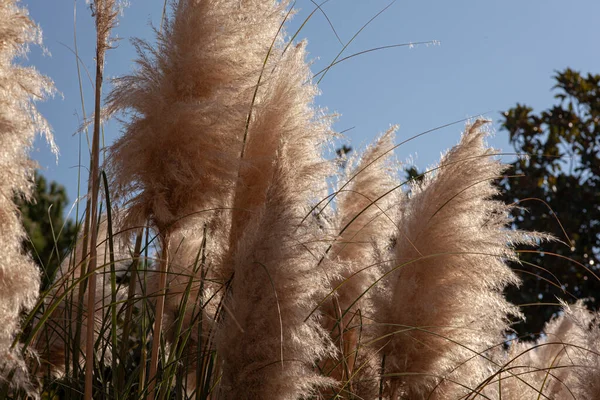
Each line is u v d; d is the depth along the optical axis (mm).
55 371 3738
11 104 2953
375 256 3984
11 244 2830
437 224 3672
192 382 3881
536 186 12031
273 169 3098
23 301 2820
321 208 3980
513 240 3760
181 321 3258
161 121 3180
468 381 3768
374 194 4324
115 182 3254
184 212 3277
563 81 12680
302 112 3523
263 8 3480
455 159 3775
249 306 2855
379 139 4430
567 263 11258
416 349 3605
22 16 2939
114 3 3045
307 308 2996
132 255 3438
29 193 2953
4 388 2990
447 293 3600
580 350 3674
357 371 3641
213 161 3230
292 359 2857
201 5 3334
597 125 12367
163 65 3311
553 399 4266
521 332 10398
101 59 3025
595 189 11984
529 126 12523
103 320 3523
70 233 7844
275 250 2867
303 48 3600
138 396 3148
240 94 3461
